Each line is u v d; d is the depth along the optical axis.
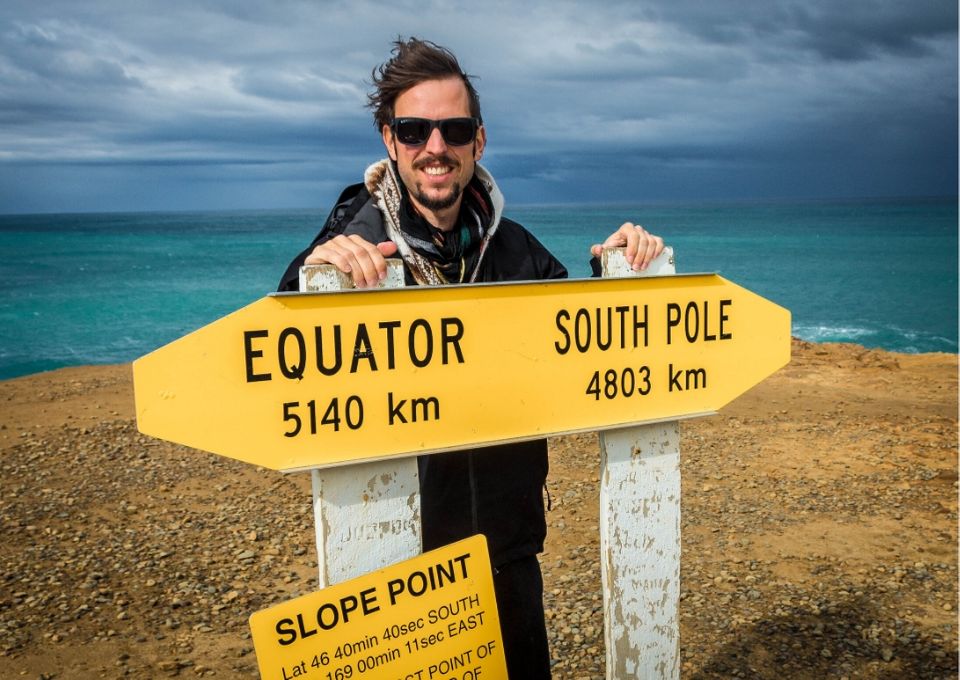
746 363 2.29
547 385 2.01
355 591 1.86
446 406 1.90
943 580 4.44
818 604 4.13
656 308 2.14
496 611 2.02
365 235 2.21
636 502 2.23
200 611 4.20
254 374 1.70
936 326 24.64
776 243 71.38
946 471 6.58
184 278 44.62
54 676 3.53
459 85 2.17
